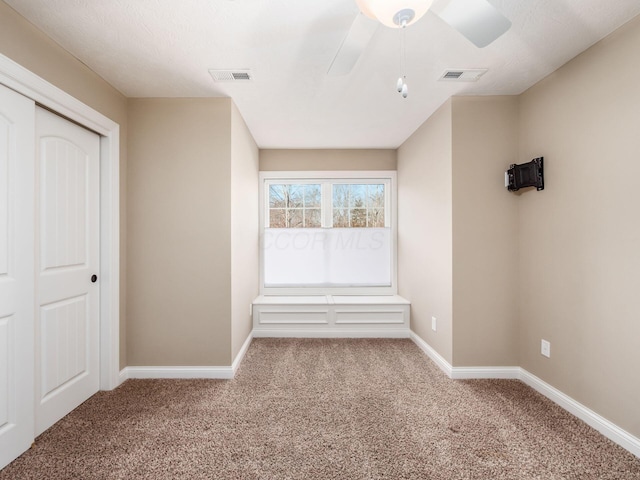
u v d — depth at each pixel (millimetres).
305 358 2840
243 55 1863
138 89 2303
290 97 2438
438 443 1649
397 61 1938
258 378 2432
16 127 1533
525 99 2344
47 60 1682
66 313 1927
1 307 1474
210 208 2453
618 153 1647
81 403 2039
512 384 2330
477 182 2424
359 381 2377
